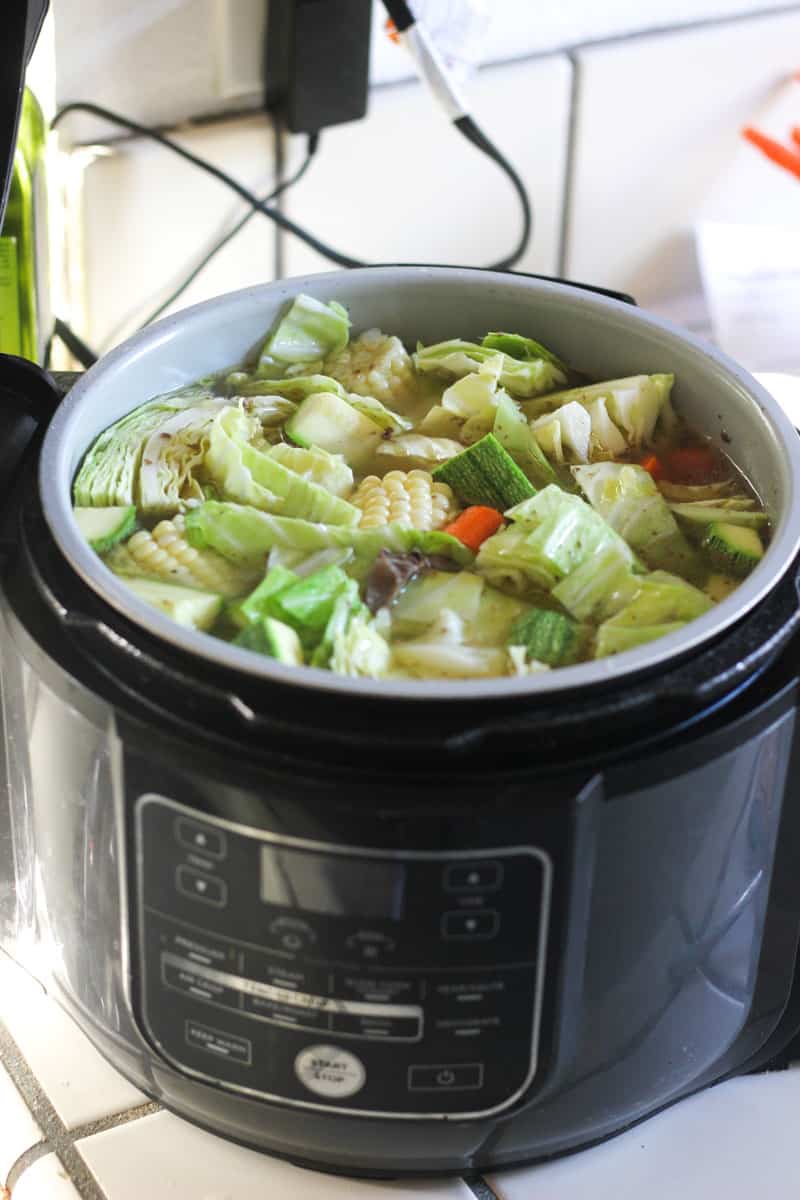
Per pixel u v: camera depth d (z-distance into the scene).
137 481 0.67
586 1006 0.55
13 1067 0.64
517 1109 0.56
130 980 0.56
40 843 0.60
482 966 0.52
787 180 1.19
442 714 0.49
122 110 0.98
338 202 1.07
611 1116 0.60
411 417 0.75
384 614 0.60
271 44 0.99
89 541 0.62
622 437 0.72
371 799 0.48
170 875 0.53
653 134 1.14
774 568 0.55
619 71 1.10
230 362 0.75
